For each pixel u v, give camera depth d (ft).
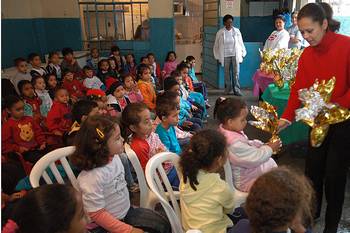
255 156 5.35
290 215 2.78
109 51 20.03
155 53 20.20
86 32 19.95
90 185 4.19
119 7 19.66
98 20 19.81
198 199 4.34
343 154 5.47
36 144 9.00
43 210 2.72
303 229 3.07
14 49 16.20
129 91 11.70
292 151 10.21
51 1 19.07
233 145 5.32
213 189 4.33
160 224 4.75
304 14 5.08
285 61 10.14
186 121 10.15
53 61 15.31
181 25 25.49
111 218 4.23
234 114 5.39
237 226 3.48
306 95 5.26
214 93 19.31
